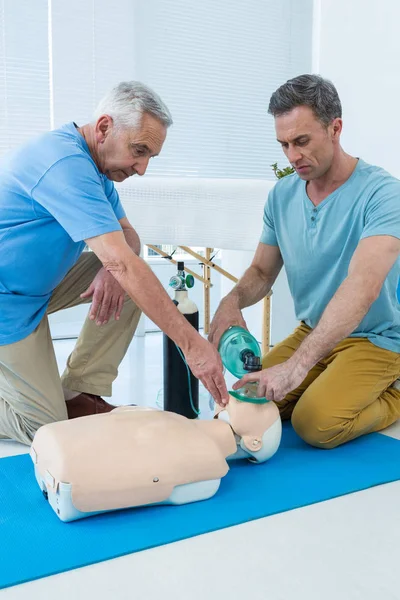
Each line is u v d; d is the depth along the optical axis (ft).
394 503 4.33
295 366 4.64
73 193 4.42
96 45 11.32
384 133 11.67
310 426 5.24
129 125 4.50
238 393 4.89
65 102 11.16
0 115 10.71
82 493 3.86
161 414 4.51
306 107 4.76
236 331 5.24
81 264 5.97
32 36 10.73
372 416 5.50
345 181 5.29
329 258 5.44
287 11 13.34
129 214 7.38
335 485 4.58
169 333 4.38
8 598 3.21
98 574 3.43
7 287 5.08
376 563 3.56
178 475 4.12
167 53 12.08
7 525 3.94
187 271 11.09
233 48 12.81
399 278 6.13
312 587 3.31
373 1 11.69
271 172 13.60
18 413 5.38
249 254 10.32
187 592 3.26
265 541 3.80
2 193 4.88
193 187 7.38
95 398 6.00
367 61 11.91
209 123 12.78
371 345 5.52
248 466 4.93
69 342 11.43
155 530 3.89
